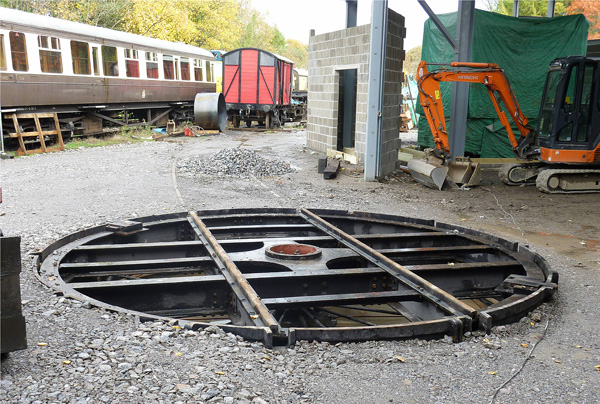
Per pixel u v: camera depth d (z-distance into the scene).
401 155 16.36
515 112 12.49
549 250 7.17
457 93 12.92
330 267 5.95
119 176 11.69
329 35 16.91
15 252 3.14
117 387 3.03
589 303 5.06
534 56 15.55
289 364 3.47
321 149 17.81
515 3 19.88
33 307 4.22
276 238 6.80
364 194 10.91
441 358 3.72
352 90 17.45
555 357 3.82
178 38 39.97
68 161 13.98
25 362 3.27
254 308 4.25
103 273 5.48
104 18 34.66
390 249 6.45
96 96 19.22
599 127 11.50
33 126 16.66
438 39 16.66
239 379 3.22
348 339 3.92
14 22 15.12
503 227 8.56
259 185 11.42
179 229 7.50
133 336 3.75
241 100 26.84
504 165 12.77
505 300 4.73
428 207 9.95
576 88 11.36
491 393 3.23
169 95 25.20
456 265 5.73
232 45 53.56
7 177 11.25
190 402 2.91
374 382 3.31
